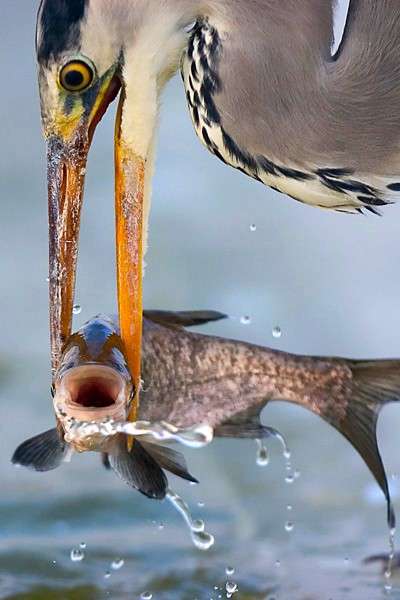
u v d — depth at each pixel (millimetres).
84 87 9367
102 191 19172
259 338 15891
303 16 9297
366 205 9953
